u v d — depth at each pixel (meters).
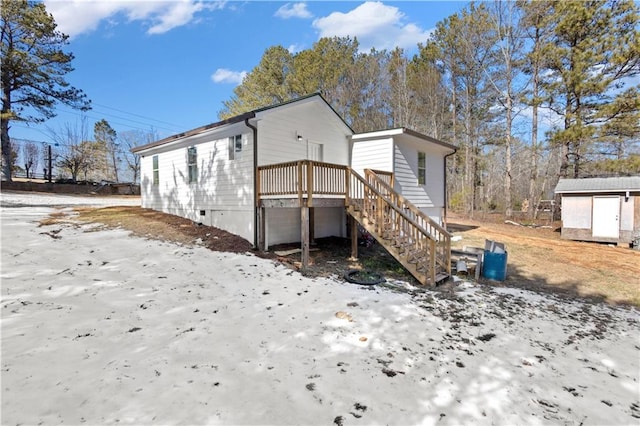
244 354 3.50
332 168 7.92
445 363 3.53
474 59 20.14
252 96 23.69
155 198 12.92
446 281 6.68
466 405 2.83
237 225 9.32
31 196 17.31
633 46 13.08
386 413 2.67
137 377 2.94
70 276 5.45
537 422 2.67
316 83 21.27
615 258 9.43
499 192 23.86
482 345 4.02
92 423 2.36
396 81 23.36
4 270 5.41
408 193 11.20
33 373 2.88
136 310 4.43
